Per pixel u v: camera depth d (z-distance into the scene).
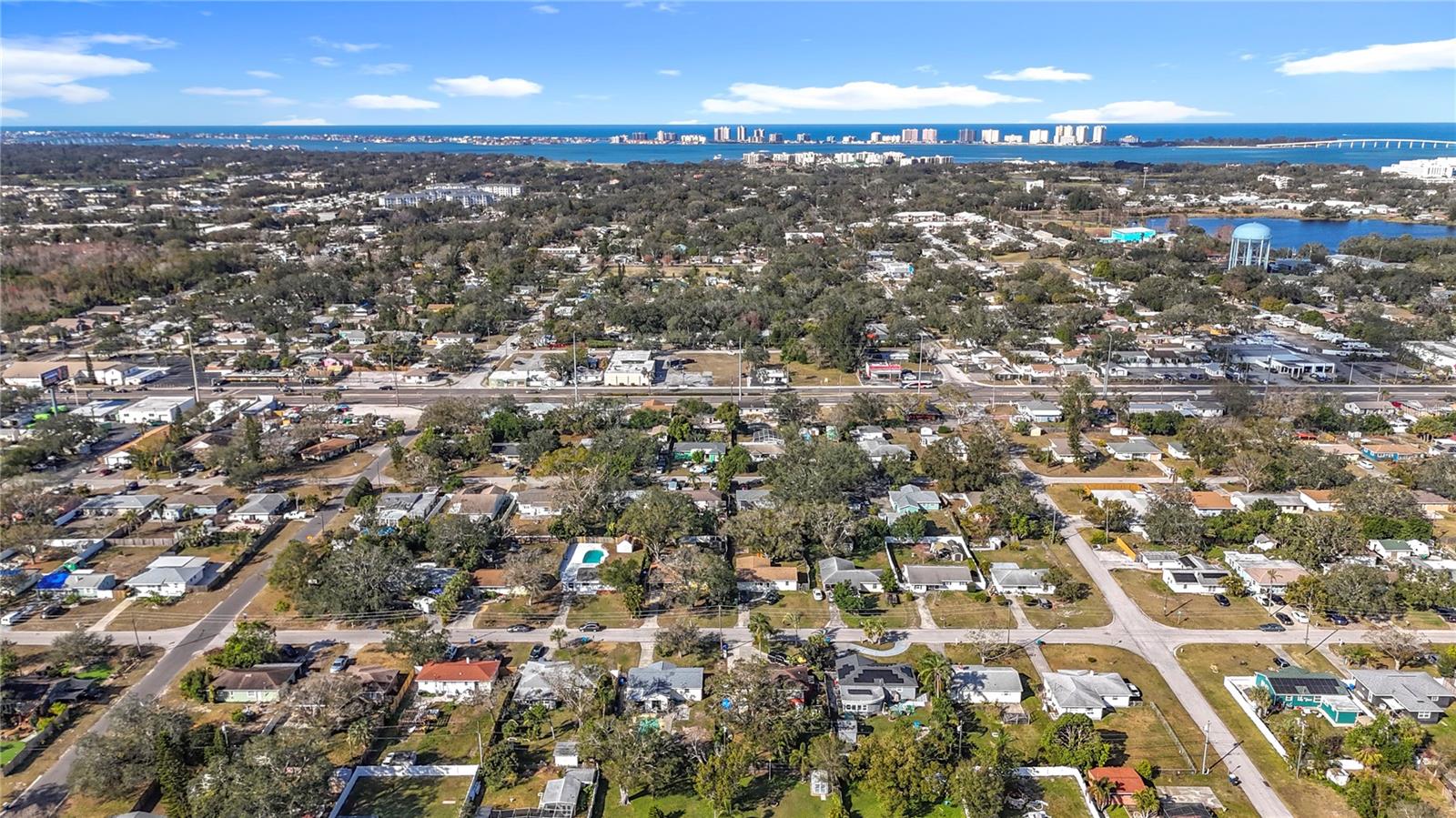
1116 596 132.00
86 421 190.62
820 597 131.50
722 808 88.19
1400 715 102.50
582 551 143.62
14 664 111.88
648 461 174.25
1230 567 138.38
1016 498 153.75
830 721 103.25
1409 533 145.00
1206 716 104.75
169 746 90.94
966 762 93.50
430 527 145.12
